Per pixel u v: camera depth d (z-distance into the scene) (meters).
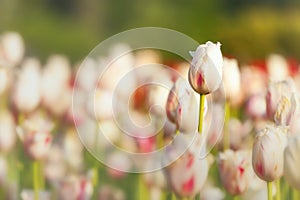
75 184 1.96
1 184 2.27
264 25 9.64
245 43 8.02
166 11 13.36
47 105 2.54
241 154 1.73
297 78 2.73
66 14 13.70
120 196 2.28
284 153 1.51
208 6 12.81
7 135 2.27
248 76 2.46
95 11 14.09
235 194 1.73
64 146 2.42
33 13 13.13
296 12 12.23
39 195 2.05
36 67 2.37
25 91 2.28
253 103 2.35
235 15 12.70
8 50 2.67
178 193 1.60
